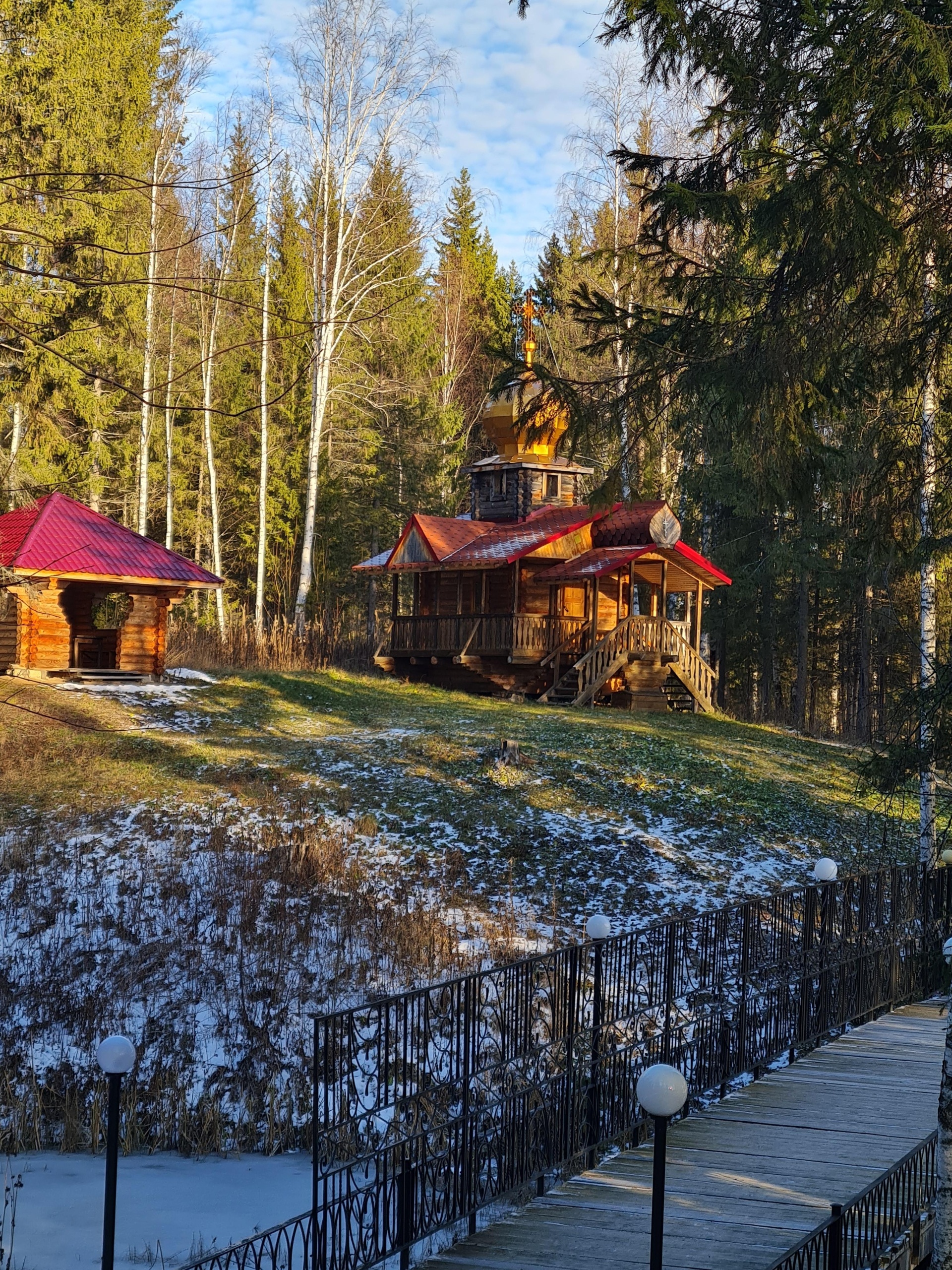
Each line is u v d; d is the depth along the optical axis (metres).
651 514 32.31
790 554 33.84
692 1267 6.56
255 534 46.59
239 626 36.47
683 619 42.81
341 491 47.00
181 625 35.59
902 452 10.87
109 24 30.38
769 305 8.66
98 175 7.14
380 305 35.56
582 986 12.15
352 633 48.75
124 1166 9.97
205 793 20.19
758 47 7.78
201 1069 11.60
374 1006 7.33
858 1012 12.98
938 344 8.85
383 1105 7.43
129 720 24.66
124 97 31.64
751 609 41.66
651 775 22.22
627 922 15.64
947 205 8.27
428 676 36.41
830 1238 5.84
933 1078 10.58
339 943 14.34
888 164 7.93
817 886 12.32
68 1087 11.23
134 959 13.90
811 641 46.97
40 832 18.12
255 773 21.47
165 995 13.07
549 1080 8.59
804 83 7.57
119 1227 8.63
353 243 36.06
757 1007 11.11
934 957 14.78
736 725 30.44
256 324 39.81
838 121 7.56
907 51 7.15
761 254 8.27
